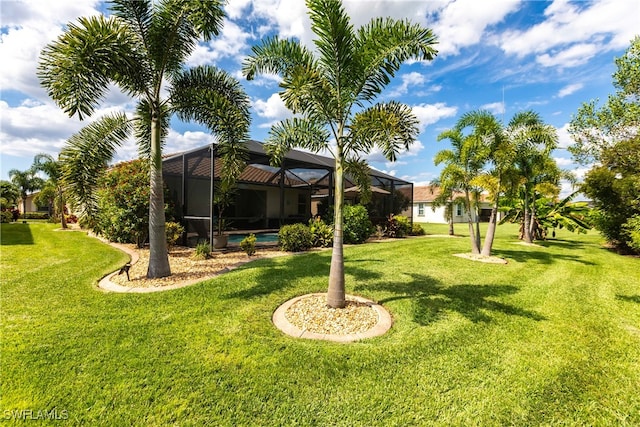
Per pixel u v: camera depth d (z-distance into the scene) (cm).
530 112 982
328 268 741
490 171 1034
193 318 420
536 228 1688
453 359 330
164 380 278
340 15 430
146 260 825
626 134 649
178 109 669
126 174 1078
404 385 282
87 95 482
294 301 505
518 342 374
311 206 2116
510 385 285
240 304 480
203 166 1179
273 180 1708
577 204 1705
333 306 471
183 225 1133
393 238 1598
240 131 690
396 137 434
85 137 595
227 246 1132
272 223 1812
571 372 309
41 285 558
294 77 420
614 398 271
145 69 608
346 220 1295
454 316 456
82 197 570
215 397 259
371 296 546
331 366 310
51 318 406
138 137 748
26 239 1227
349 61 461
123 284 583
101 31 489
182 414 238
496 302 529
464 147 998
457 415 244
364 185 638
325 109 458
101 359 310
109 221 1067
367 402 257
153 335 365
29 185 3675
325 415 242
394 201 2034
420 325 420
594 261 984
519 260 977
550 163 1349
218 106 651
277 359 319
